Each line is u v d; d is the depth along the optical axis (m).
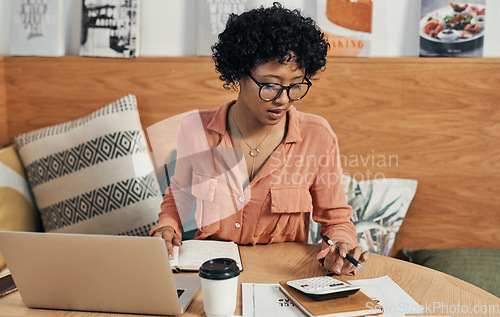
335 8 2.43
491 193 2.45
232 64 1.54
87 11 2.53
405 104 2.44
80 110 2.57
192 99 2.52
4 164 2.33
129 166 2.29
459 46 2.42
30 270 1.22
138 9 2.53
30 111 2.59
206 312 1.20
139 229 2.26
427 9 2.43
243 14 1.55
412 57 2.42
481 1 2.40
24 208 2.35
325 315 1.17
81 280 1.21
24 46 2.57
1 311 1.25
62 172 2.32
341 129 2.48
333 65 2.44
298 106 2.48
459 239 2.49
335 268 1.41
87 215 2.28
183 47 2.59
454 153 2.45
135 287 1.19
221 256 1.52
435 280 1.43
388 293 1.32
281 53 1.43
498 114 2.41
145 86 2.53
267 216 1.71
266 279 1.42
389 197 2.38
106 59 2.53
